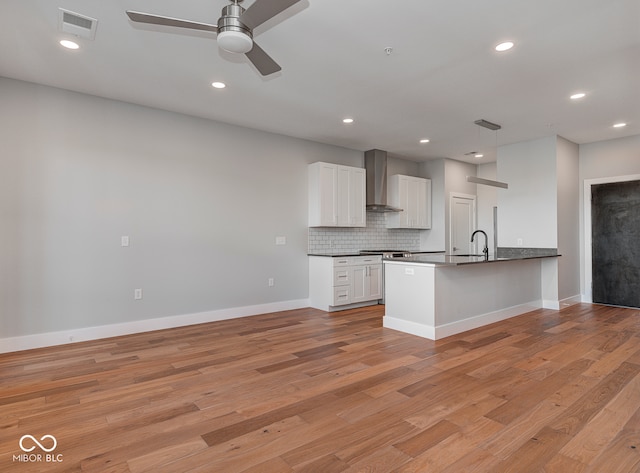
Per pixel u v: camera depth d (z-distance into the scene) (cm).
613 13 251
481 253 779
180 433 209
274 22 246
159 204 439
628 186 557
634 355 338
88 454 189
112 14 253
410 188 696
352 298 561
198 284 468
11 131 355
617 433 207
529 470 176
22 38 284
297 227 567
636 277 551
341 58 316
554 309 547
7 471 175
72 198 385
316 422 221
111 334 405
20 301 358
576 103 421
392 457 186
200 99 411
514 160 596
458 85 372
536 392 260
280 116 467
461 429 212
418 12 250
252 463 182
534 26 267
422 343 378
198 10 250
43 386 273
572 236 585
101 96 401
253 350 358
